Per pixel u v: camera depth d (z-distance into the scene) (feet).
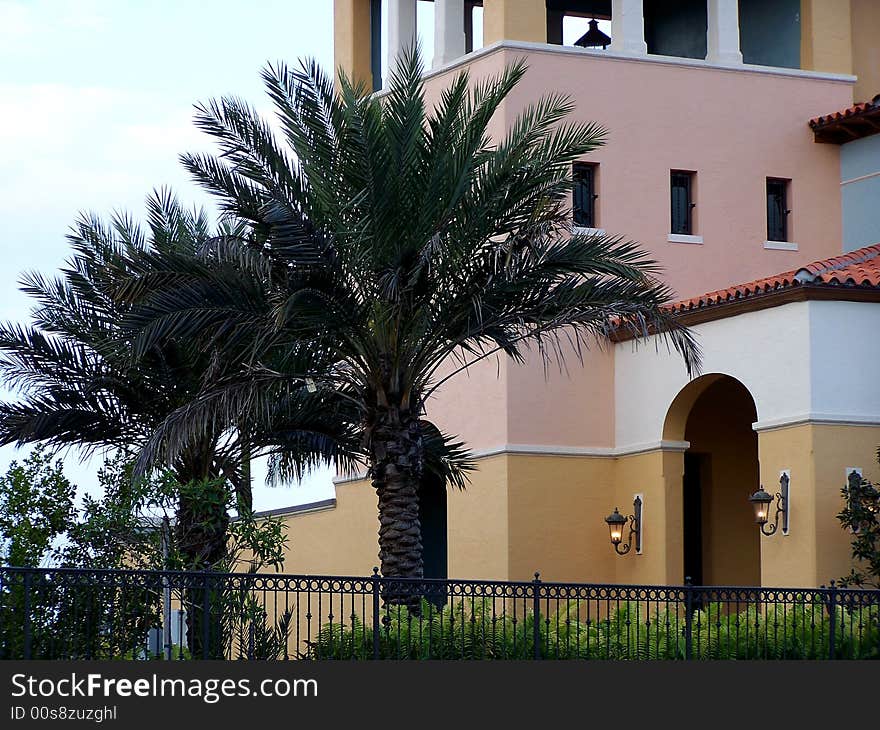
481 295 67.31
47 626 59.36
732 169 101.09
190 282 66.54
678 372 88.99
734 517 96.89
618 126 98.43
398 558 68.28
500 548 91.45
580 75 97.60
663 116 99.66
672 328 70.59
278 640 62.03
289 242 64.49
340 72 70.13
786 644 64.85
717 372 86.02
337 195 68.08
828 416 79.71
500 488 91.81
